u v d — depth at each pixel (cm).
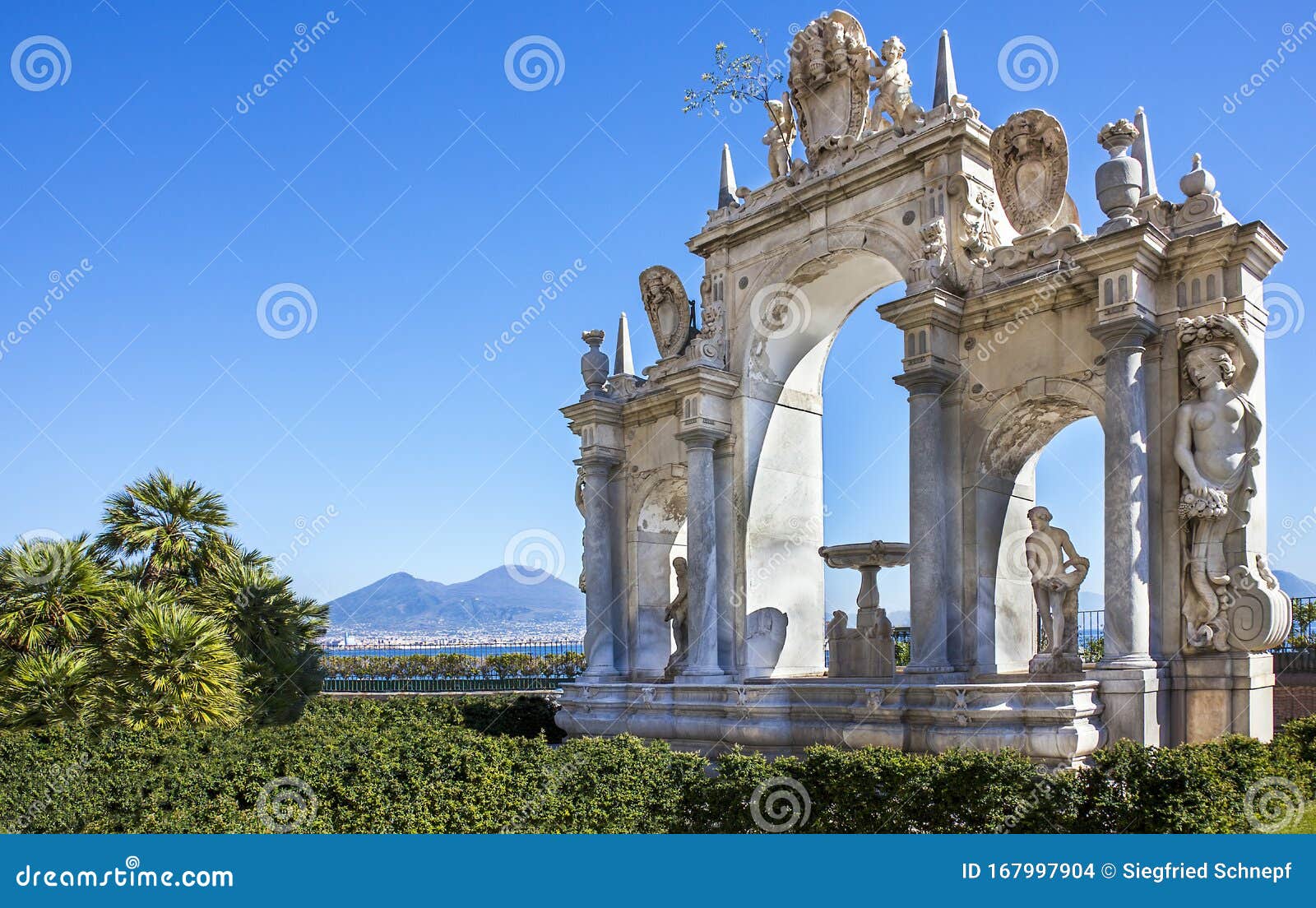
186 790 1445
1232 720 1927
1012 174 2409
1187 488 2020
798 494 3036
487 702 3253
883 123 2766
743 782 1602
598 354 3416
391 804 1524
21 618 2019
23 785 1434
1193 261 2066
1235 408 1994
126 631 2041
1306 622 2897
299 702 2528
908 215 2584
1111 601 1988
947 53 2577
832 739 2358
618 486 3347
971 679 2289
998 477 2445
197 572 2536
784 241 2903
